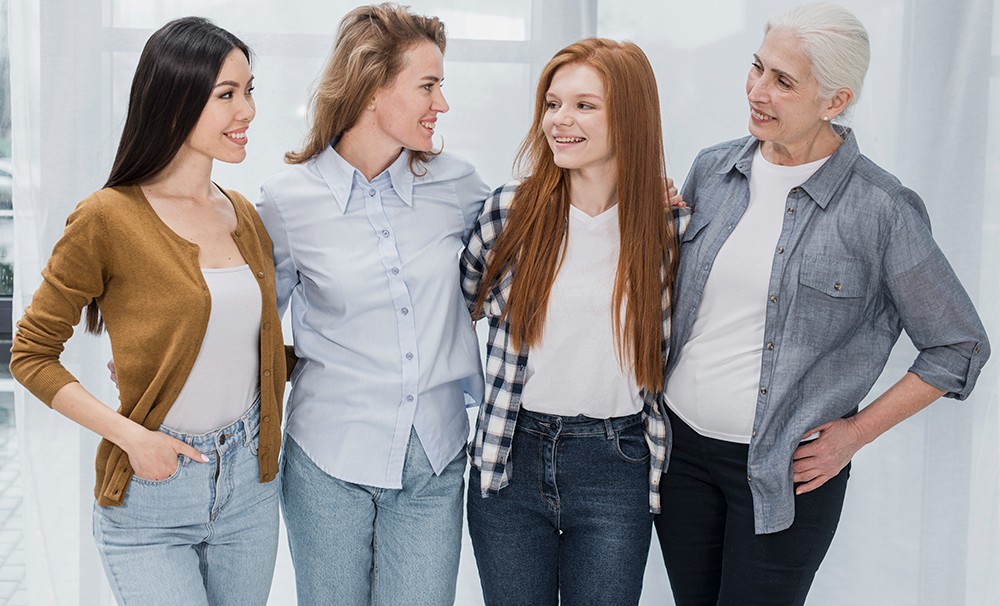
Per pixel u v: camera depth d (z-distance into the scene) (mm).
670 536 1910
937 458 2469
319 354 1844
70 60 2244
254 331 1703
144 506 1638
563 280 1776
